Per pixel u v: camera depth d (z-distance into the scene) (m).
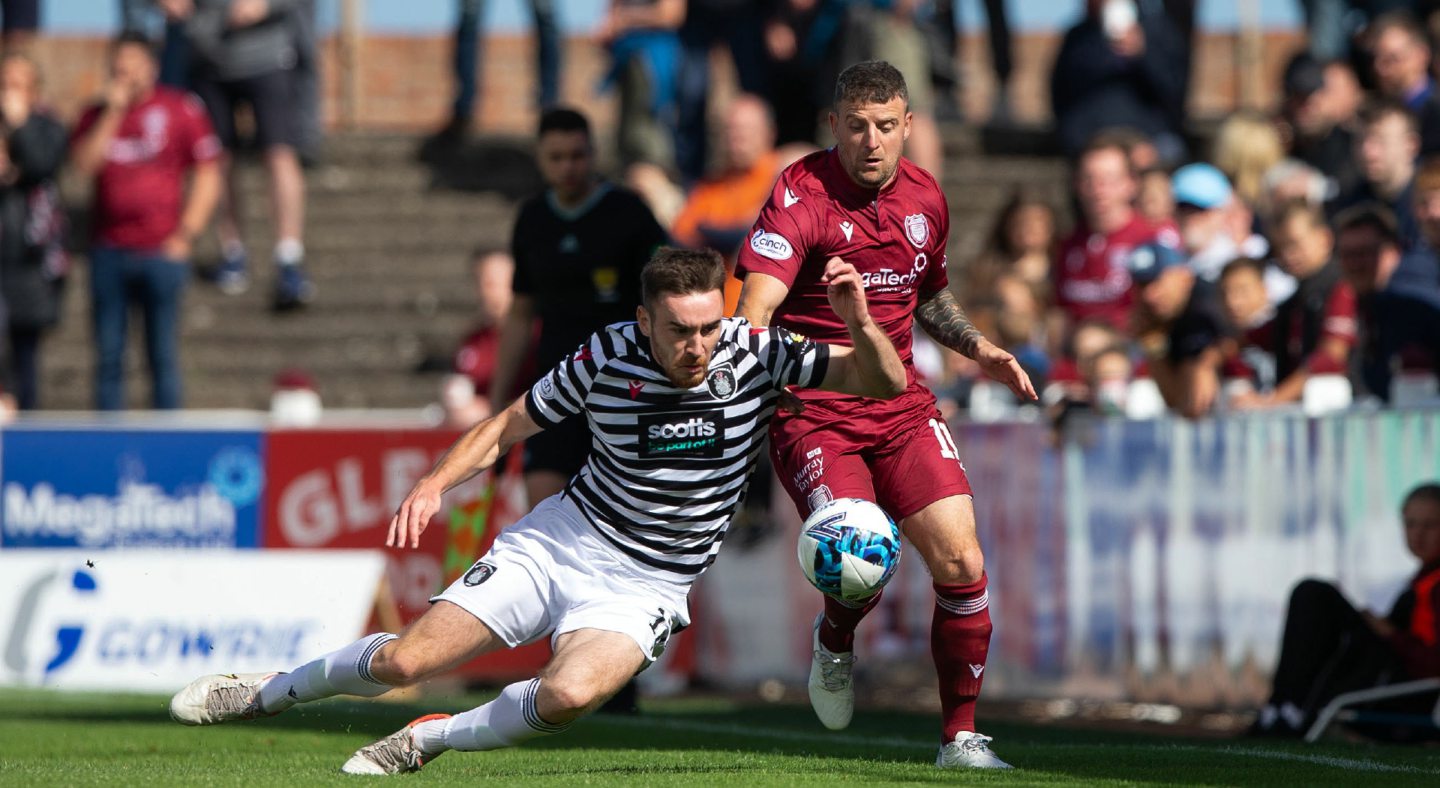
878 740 24.33
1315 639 25.97
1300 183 37.97
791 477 19.00
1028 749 21.62
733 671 36.72
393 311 52.69
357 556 36.38
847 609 19.23
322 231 56.38
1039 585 33.28
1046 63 70.38
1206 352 31.48
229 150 51.94
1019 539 33.62
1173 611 31.19
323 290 53.28
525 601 17.38
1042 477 33.16
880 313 19.14
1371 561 28.48
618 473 17.34
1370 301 30.61
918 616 34.44
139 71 44.12
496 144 59.50
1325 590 26.12
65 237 46.25
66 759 20.48
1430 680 25.16
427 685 35.56
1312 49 53.69
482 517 30.17
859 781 17.34
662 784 16.91
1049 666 33.06
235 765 19.17
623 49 52.00
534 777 17.70
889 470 19.00
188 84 51.12
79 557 36.38
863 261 18.92
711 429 17.19
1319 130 43.47
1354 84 48.88
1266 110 63.06
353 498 36.47
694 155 51.31
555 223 26.62
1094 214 38.19
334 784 16.59
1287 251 32.94
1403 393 30.14
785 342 17.36
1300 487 29.47
